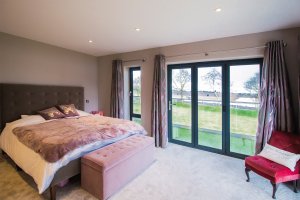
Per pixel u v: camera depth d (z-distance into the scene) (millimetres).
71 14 2301
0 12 2244
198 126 3777
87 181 2154
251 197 2092
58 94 4012
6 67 3215
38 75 3697
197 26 2691
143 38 3330
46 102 3783
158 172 2678
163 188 2262
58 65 4066
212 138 3633
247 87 3213
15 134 2607
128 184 2346
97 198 2043
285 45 2639
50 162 1905
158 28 2799
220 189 2250
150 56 4109
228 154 3402
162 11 2199
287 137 2439
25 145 2297
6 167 2738
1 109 3131
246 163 2404
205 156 3334
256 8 2090
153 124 3898
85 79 4738
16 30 2959
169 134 4191
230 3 1979
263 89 2756
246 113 3254
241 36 3016
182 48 3645
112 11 2205
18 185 2258
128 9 2148
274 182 2037
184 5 2033
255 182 2416
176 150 3645
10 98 3219
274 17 2324
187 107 3912
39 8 2135
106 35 3170
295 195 2123
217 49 3254
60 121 3238
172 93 4113
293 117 2596
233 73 3338
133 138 2941
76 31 2973
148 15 2324
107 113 4934
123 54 4570
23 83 3457
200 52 3434
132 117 4891
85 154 2268
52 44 3850
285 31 2674
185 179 2482
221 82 3451
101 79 5039
